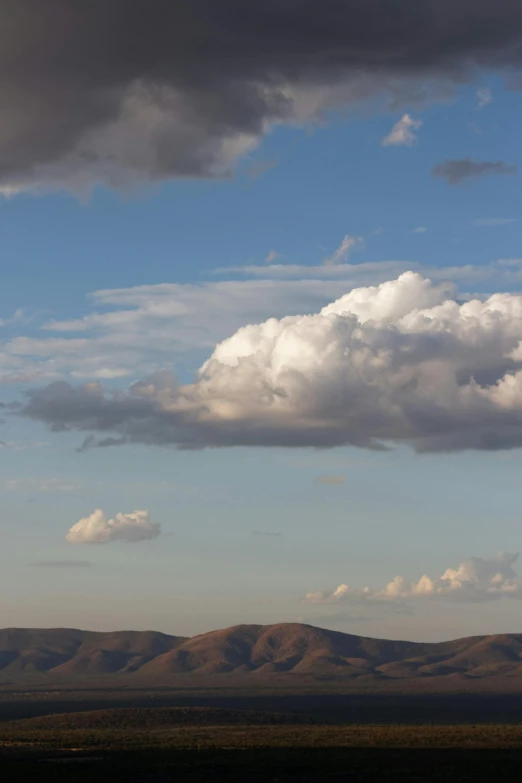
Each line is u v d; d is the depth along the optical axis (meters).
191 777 163.88
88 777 163.62
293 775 166.75
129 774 168.75
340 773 168.50
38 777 162.62
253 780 159.75
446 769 172.12
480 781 154.50
